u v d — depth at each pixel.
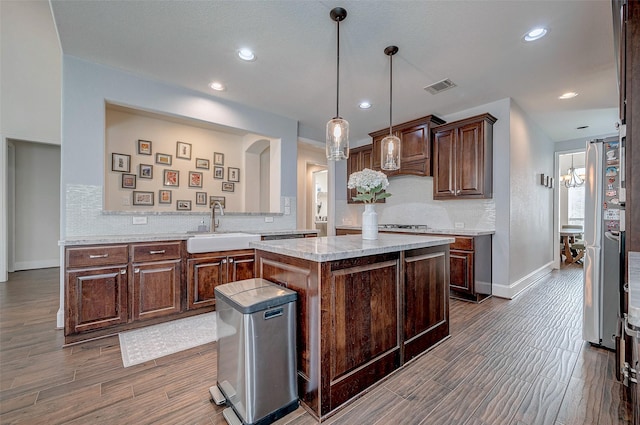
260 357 1.43
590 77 2.99
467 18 2.08
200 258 2.84
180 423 1.44
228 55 2.59
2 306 3.11
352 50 2.49
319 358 1.50
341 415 1.52
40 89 4.43
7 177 4.74
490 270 3.64
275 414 1.49
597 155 2.26
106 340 2.32
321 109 3.88
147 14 2.06
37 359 2.03
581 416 1.47
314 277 1.54
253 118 3.82
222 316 1.60
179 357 2.07
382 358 1.83
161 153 4.30
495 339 2.40
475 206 3.86
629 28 1.26
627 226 1.28
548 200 5.18
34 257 5.12
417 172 4.10
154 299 2.60
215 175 4.84
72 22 2.14
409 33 2.25
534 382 1.78
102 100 2.74
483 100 3.60
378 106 3.78
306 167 6.78
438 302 2.35
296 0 1.92
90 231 2.69
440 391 1.70
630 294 0.77
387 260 1.89
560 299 3.49
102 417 1.47
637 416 0.86
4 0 4.15
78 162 2.63
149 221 3.03
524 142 4.02
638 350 0.77
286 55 2.58
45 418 1.45
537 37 2.30
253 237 3.21
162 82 3.08
